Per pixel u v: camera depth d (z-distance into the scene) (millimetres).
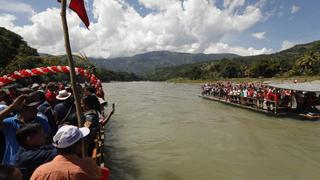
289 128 19328
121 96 49250
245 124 20984
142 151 14422
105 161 12867
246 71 128125
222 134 17969
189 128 19891
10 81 11062
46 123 5547
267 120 22391
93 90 9352
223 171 11664
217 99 35750
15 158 4012
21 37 84125
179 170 11805
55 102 9531
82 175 3459
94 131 6086
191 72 163875
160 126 20609
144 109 30125
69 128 3627
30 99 5254
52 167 3412
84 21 5137
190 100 40344
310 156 13367
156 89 75750
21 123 4828
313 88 22719
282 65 122125
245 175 11219
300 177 10938
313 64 106000
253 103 27266
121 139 16797
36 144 4113
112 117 24719
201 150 14570
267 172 11523
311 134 17562
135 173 11453
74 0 4977
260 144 15531
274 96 23641
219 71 147875
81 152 3725
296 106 23609
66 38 4664
